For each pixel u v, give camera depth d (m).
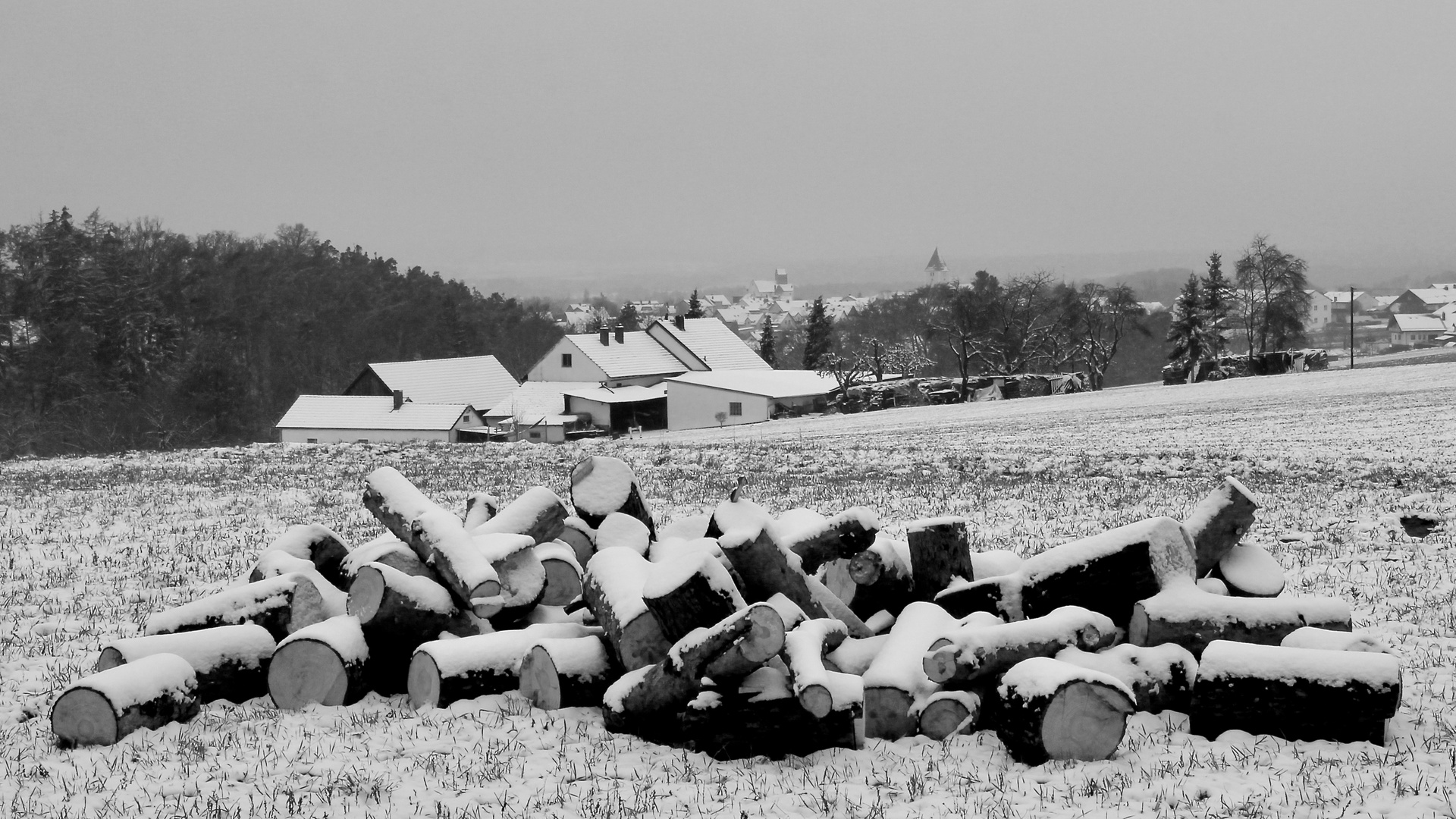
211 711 9.29
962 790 7.54
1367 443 35.31
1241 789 7.35
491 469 31.80
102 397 76.56
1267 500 22.16
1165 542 9.59
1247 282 102.50
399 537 11.04
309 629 9.56
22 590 14.40
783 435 54.91
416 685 9.54
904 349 94.94
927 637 9.12
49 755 8.47
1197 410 54.78
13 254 86.88
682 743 8.52
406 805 7.41
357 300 114.19
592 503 11.95
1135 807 7.16
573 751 8.34
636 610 8.94
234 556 16.97
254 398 83.94
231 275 101.88
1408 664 10.07
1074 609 9.04
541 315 145.38
